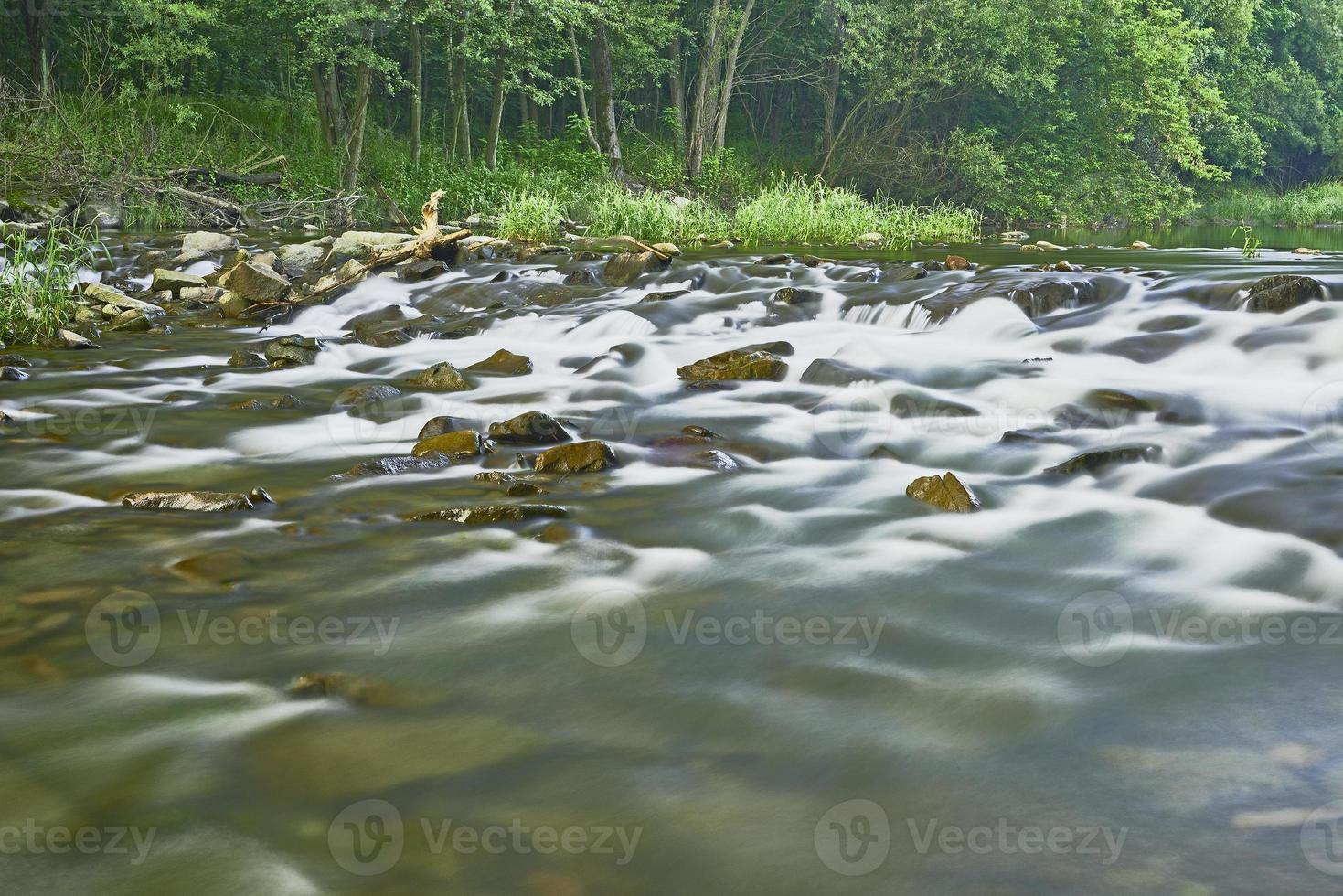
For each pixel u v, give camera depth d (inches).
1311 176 1787.6
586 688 105.7
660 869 77.7
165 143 783.7
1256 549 140.8
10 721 98.4
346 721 99.1
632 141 1315.2
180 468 189.3
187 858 78.8
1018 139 1312.7
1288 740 94.8
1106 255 586.6
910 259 566.3
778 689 105.4
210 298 429.1
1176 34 1270.9
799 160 1330.0
